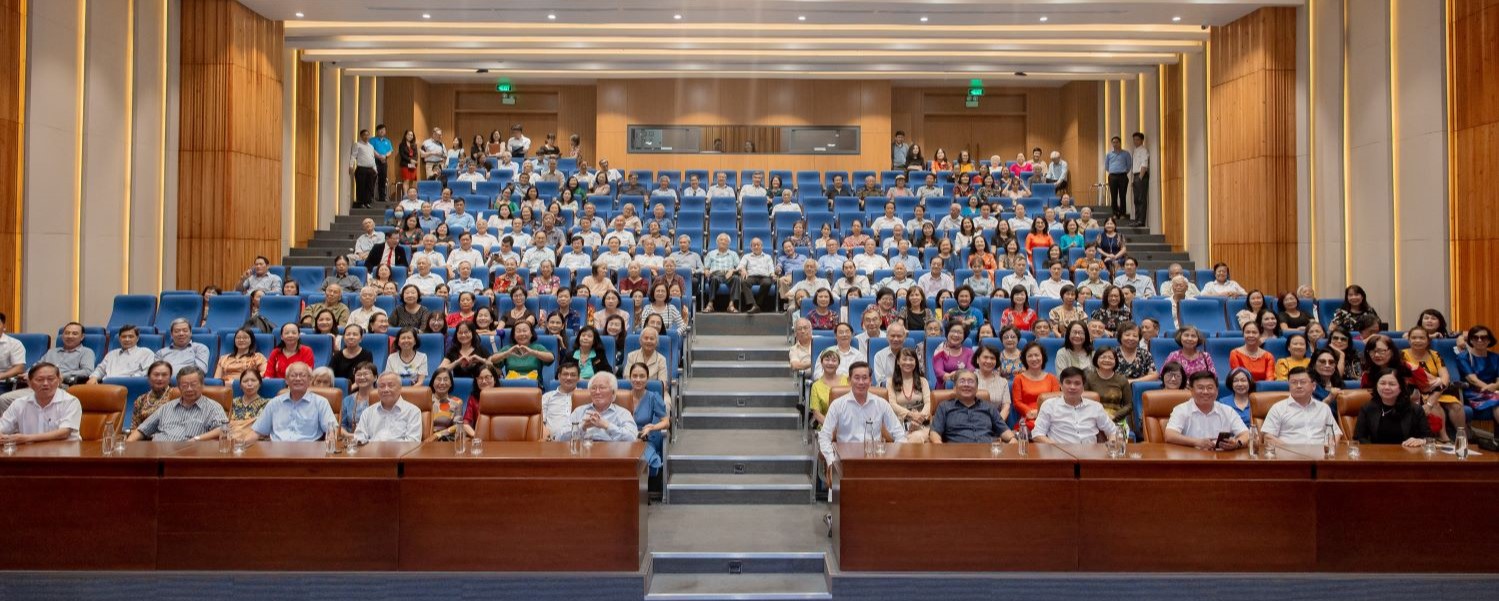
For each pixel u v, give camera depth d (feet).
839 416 17.72
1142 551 13.96
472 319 24.61
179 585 13.71
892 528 14.10
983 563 14.05
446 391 19.43
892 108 56.65
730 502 19.07
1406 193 28.58
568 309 25.45
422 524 13.99
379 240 35.65
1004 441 17.74
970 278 30.91
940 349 22.07
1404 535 13.97
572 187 41.91
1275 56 32.76
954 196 44.01
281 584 13.78
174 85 31.81
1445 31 26.96
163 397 18.53
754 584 14.96
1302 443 16.79
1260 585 13.80
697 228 38.17
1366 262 30.27
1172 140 41.19
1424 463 14.01
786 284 31.60
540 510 14.10
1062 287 27.84
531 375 22.22
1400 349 23.38
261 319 25.12
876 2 31.99
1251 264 33.55
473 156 50.57
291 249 38.78
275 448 14.83
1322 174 31.91
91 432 17.48
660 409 19.42
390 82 52.80
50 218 26.68
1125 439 17.04
